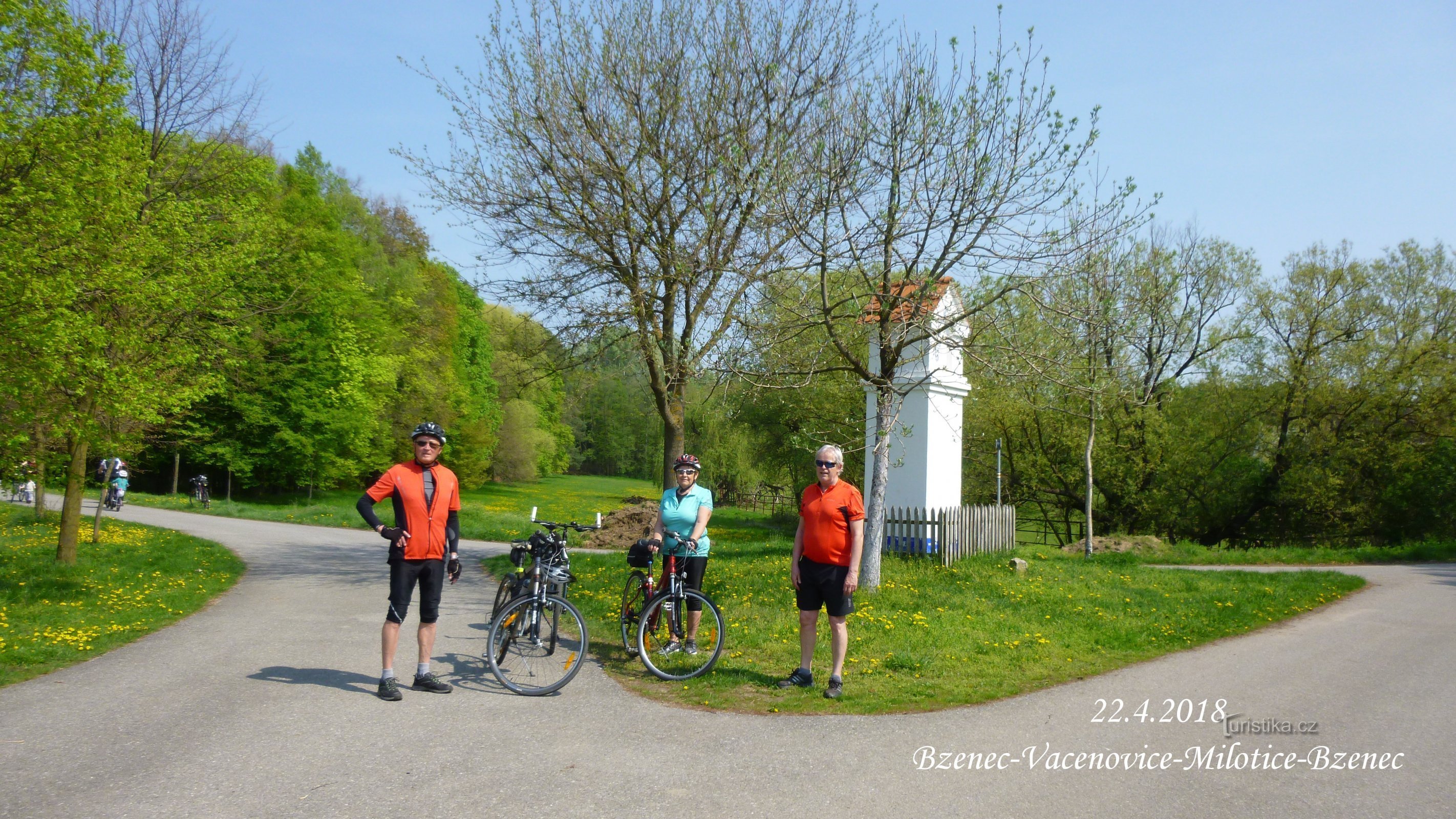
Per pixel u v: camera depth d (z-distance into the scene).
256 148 17.02
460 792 4.35
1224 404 29.42
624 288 13.13
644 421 56.12
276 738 5.19
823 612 9.37
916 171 10.29
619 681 6.86
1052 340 11.83
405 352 44.81
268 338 32.09
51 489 20.80
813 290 11.80
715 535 25.64
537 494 58.12
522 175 13.07
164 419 13.39
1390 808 4.26
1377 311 28.97
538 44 12.69
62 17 10.47
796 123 12.05
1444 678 7.14
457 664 7.46
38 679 6.70
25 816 3.93
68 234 10.15
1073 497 28.98
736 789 4.46
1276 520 29.77
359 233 43.81
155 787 4.34
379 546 20.09
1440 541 26.92
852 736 5.43
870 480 12.27
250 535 21.58
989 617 9.48
